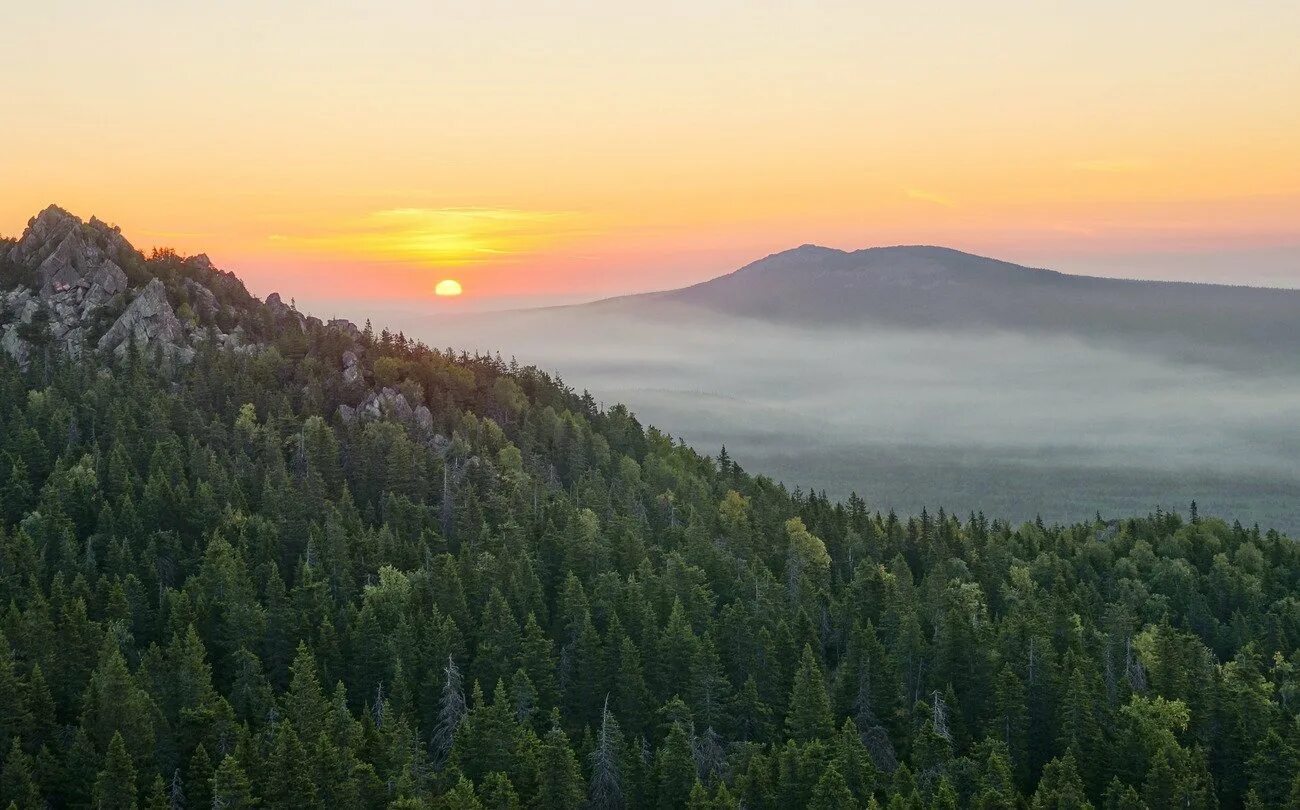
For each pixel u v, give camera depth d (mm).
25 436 174375
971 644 137000
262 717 110688
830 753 111500
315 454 197250
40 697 102312
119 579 138875
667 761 106000
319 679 123188
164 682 110562
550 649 127562
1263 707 127625
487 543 164875
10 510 160875
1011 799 105812
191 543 158500
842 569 198250
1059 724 125875
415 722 115625
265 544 154500
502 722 106812
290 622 126000
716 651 135875
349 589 147375
